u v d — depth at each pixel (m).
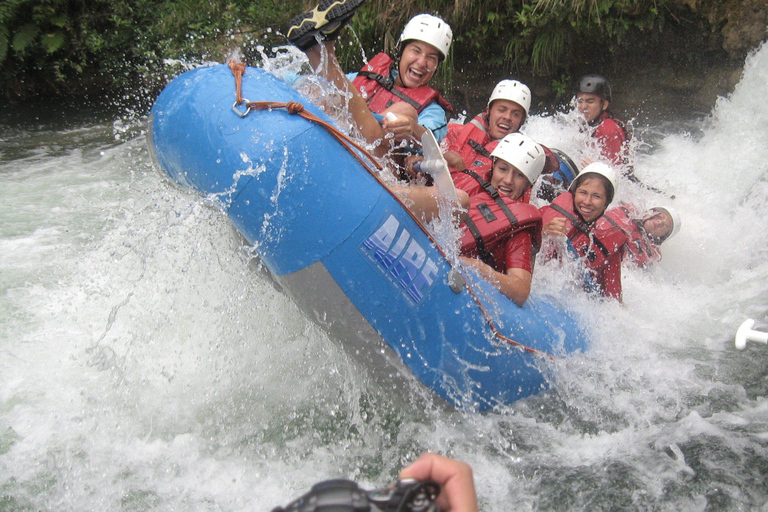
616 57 7.48
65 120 8.38
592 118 5.76
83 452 2.84
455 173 3.70
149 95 9.09
